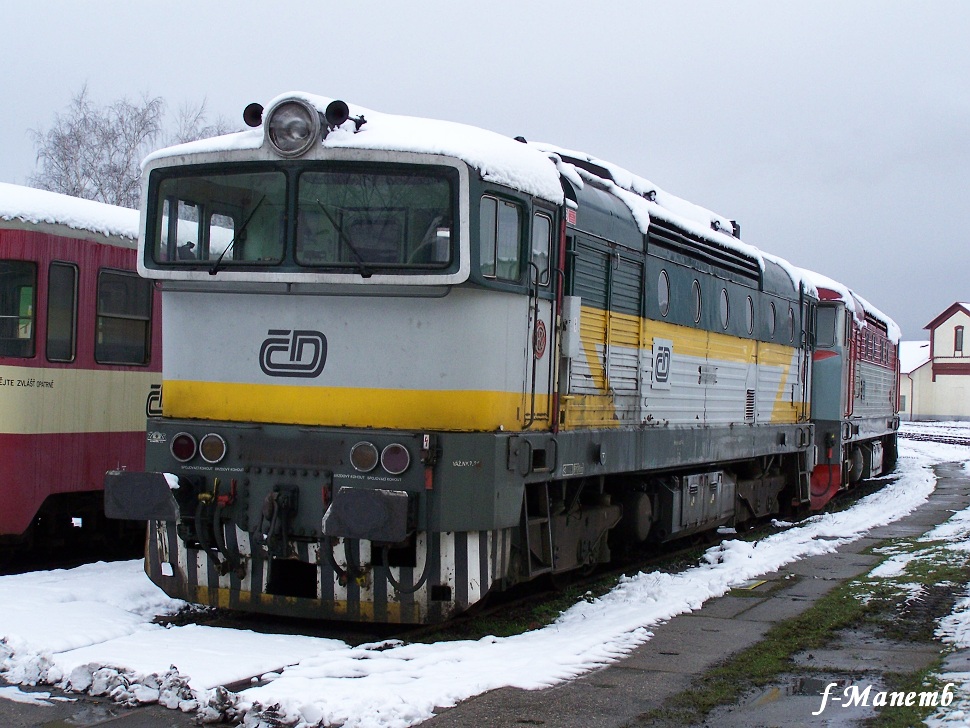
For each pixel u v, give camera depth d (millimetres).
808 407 16875
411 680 6363
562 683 6492
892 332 26953
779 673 6863
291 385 7625
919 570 10750
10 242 9977
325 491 7410
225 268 7668
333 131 7543
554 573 9539
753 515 14734
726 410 12883
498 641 7465
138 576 9305
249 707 5707
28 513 10023
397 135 7453
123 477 7730
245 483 7645
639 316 10273
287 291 7586
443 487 7254
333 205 7496
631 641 7578
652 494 11281
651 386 10562
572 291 8820
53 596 8242
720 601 9258
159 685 6109
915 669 6949
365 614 7555
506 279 7727
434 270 7270
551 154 9148
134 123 31312
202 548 7930
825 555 12180
